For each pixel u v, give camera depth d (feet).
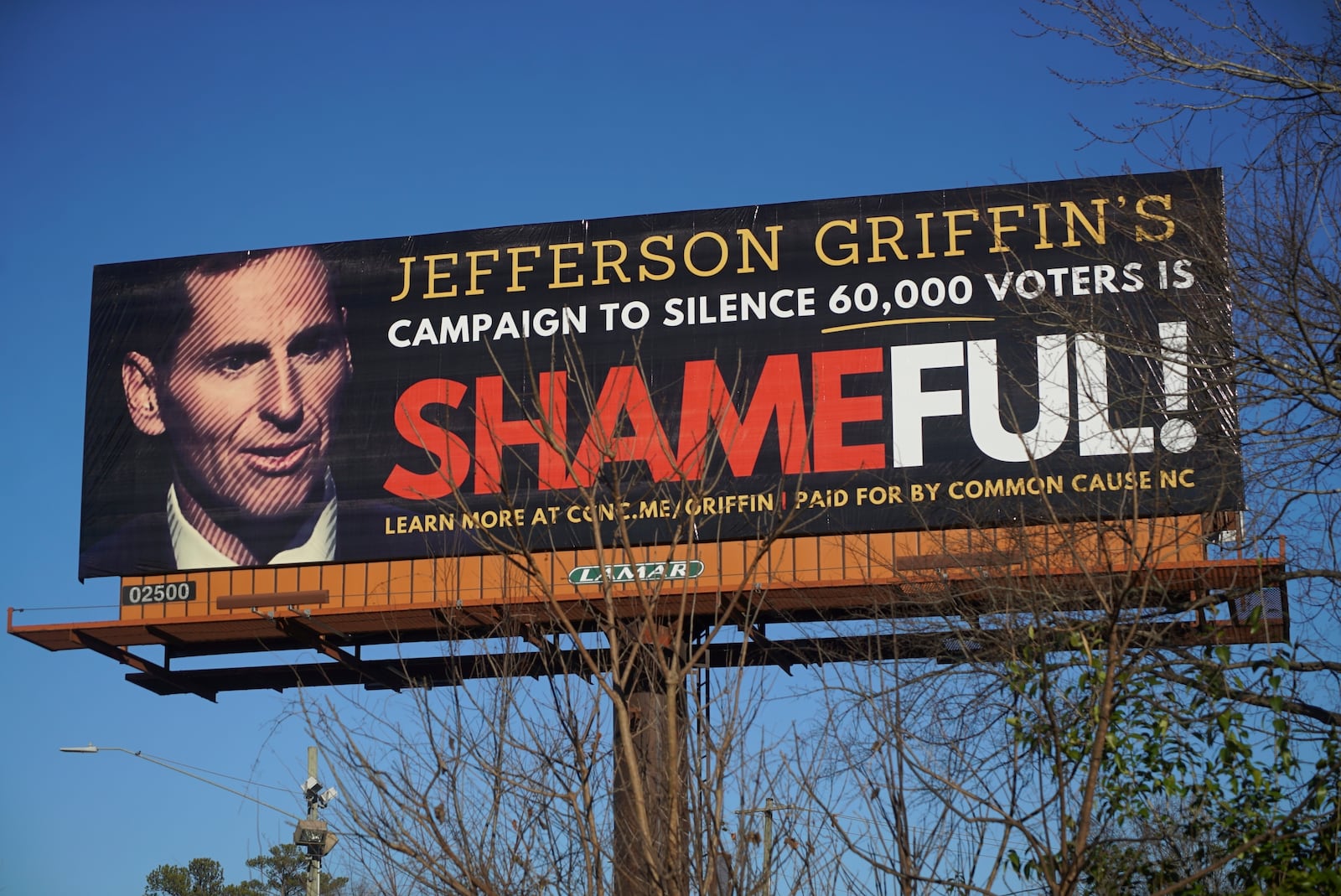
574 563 88.12
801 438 89.61
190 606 94.27
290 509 94.89
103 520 96.63
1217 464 54.85
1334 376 49.83
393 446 94.89
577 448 92.02
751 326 92.68
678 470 35.24
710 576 86.89
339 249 99.45
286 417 96.89
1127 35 52.80
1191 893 40.01
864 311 91.61
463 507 34.01
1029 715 41.57
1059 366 86.58
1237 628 54.24
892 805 35.94
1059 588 53.72
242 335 98.89
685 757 35.78
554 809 38.27
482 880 36.04
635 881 35.45
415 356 96.53
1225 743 41.27
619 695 32.94
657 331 93.81
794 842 36.24
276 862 170.60
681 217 95.71
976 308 89.92
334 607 90.89
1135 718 43.06
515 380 94.68
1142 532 77.00
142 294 100.73
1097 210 87.86
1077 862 33.76
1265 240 52.31
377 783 36.60
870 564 79.71
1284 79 51.42
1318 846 40.73
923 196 92.84
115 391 99.09
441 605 85.61
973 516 79.15
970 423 87.81
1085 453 84.12
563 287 95.81
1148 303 82.94
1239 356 54.95
